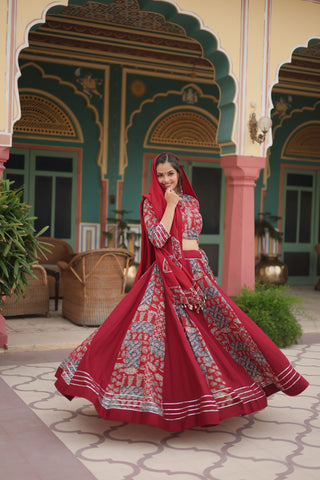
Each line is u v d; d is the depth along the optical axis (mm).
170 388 2775
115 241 8289
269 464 2613
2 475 2410
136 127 8336
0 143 4570
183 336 2818
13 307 5766
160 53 8227
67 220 8055
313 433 3025
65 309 5980
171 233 2992
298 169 9750
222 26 5516
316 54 8805
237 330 2939
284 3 5801
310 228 9953
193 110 8680
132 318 2902
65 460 2582
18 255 3840
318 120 9742
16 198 3916
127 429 3000
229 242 5758
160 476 2453
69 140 7949
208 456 2688
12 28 4609
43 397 3477
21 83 7520
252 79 5664
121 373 2771
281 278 8789
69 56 7734
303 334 5707
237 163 5605
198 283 3012
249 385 2928
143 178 8461
